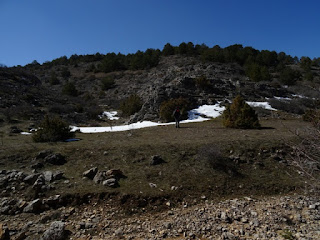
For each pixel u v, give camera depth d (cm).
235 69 4866
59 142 1159
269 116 1969
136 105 2569
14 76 3722
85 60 8244
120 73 6047
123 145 1062
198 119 1944
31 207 626
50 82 5669
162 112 1927
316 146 374
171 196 708
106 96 4347
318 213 624
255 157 962
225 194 751
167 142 1113
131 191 708
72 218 607
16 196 686
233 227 566
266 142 1055
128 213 634
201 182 793
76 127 1844
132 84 4875
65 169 851
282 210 648
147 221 600
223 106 2270
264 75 3928
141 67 6162
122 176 807
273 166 914
